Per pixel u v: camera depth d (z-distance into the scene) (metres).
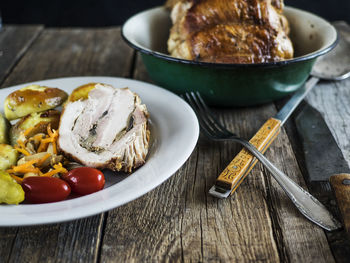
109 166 0.43
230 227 0.37
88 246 0.36
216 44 0.54
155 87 0.53
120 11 1.35
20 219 0.34
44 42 0.81
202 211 0.39
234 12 0.55
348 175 0.39
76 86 0.55
